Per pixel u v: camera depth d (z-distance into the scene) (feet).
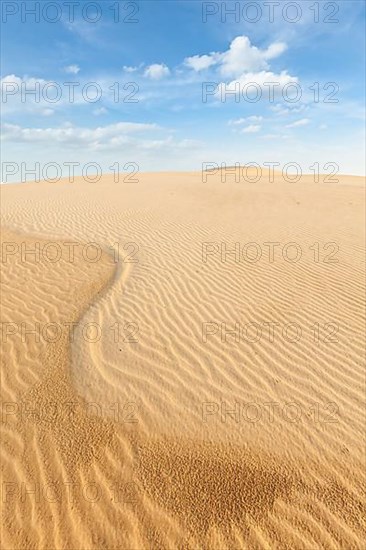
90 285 27.07
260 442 13.48
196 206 55.11
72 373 17.39
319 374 17.03
